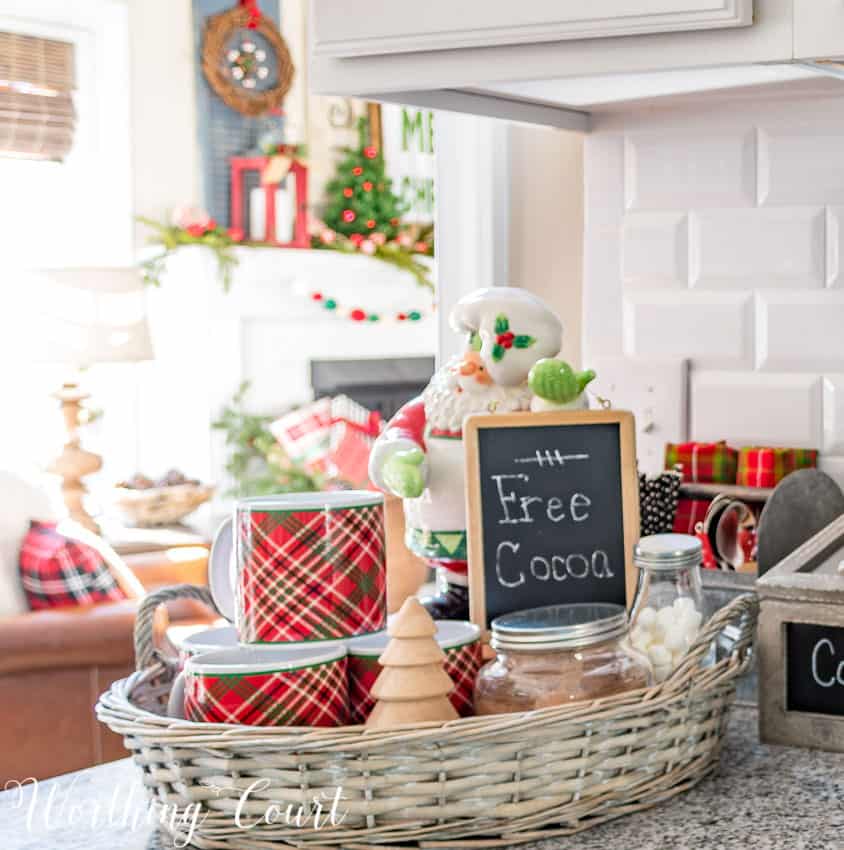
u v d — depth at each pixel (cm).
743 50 114
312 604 110
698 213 176
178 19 625
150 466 617
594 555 126
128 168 602
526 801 101
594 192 184
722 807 107
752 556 155
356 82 131
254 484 604
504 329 128
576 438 127
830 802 107
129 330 465
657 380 180
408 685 104
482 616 123
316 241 652
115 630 316
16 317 462
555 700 105
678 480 155
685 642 117
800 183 168
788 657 121
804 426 170
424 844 100
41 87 557
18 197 570
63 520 353
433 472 129
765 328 173
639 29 116
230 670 104
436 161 198
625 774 105
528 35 120
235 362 599
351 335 643
